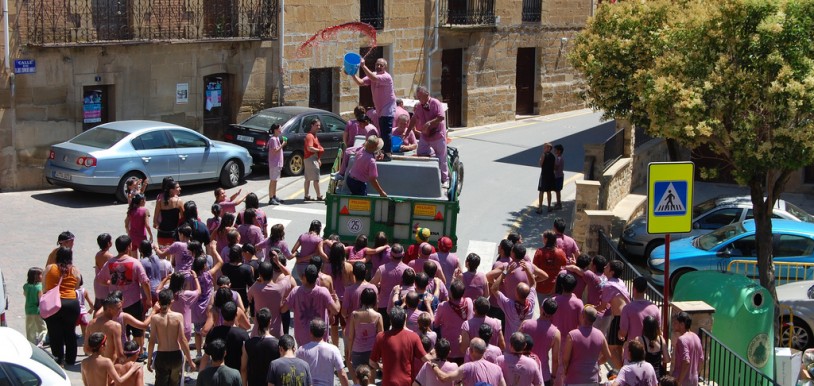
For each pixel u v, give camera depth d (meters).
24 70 22.27
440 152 17.36
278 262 12.12
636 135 25.86
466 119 35.09
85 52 23.38
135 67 24.53
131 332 12.64
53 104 22.98
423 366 9.98
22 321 14.53
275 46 28.06
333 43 29.69
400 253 12.77
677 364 11.16
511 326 12.09
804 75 14.88
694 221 20.14
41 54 22.56
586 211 17.30
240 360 10.45
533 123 36.69
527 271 12.95
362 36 30.56
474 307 10.94
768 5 15.07
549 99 39.06
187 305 12.22
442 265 13.39
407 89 32.78
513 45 36.62
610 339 12.83
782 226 18.28
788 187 27.22
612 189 22.67
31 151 22.70
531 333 10.94
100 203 21.28
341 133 26.02
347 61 17.23
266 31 27.64
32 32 22.30
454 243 15.85
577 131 34.53
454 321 11.36
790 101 14.47
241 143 24.89
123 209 20.81
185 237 13.84
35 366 10.15
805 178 27.09
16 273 16.36
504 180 25.86
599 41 20.77
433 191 16.45
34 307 12.82
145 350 13.32
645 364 10.19
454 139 32.16
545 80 38.75
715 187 27.30
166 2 24.98
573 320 11.59
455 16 34.25
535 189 24.95
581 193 19.11
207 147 22.72
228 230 14.37
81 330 14.09
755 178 15.69
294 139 25.00
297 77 28.83
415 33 32.62
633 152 25.25
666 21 19.83
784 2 15.09
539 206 22.47
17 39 22.08
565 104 40.00
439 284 12.47
